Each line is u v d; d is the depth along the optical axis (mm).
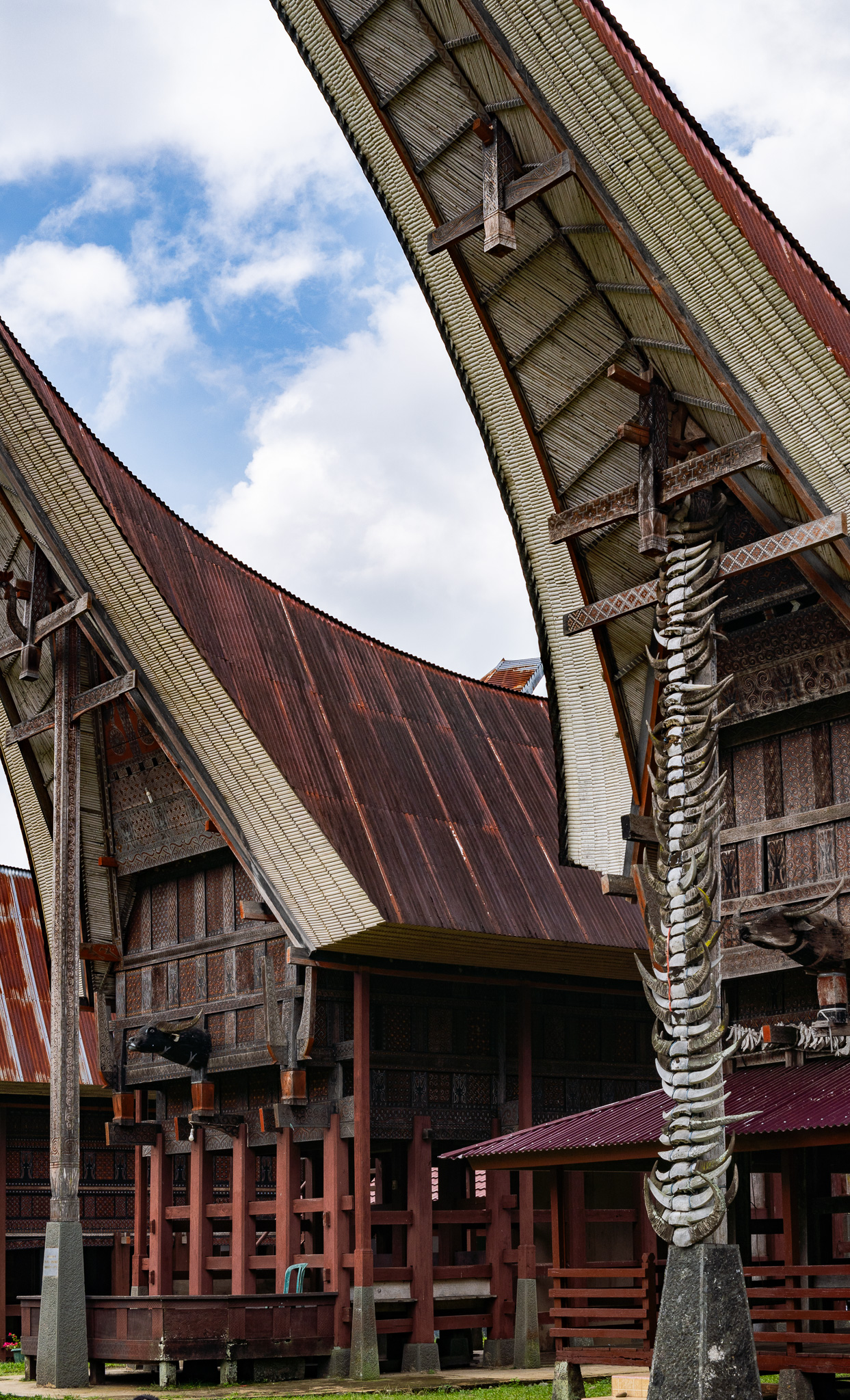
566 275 16297
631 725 18250
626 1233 27875
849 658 16422
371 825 23484
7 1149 30984
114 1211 32781
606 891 17594
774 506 15305
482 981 25141
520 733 28969
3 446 23516
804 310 14250
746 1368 12594
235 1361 21422
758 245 14398
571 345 16781
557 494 18031
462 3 14555
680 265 14555
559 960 25062
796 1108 14438
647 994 13969
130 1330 21922
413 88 16172
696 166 14156
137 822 26797
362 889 22203
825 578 15016
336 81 17141
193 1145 25875
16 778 27578
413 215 17656
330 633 27141
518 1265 24125
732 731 17562
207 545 26031
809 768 16812
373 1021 23906
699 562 15180
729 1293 12781
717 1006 13648
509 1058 25469
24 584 25484
